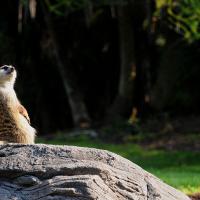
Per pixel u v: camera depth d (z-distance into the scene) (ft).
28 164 26.68
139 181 27.02
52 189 25.53
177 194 28.07
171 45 91.91
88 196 25.11
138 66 96.73
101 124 91.61
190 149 72.49
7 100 32.14
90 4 79.36
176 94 92.79
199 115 91.81
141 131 84.33
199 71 92.63
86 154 27.27
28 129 32.76
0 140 32.01
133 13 93.15
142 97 95.71
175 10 68.28
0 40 97.35
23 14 97.35
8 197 25.88
